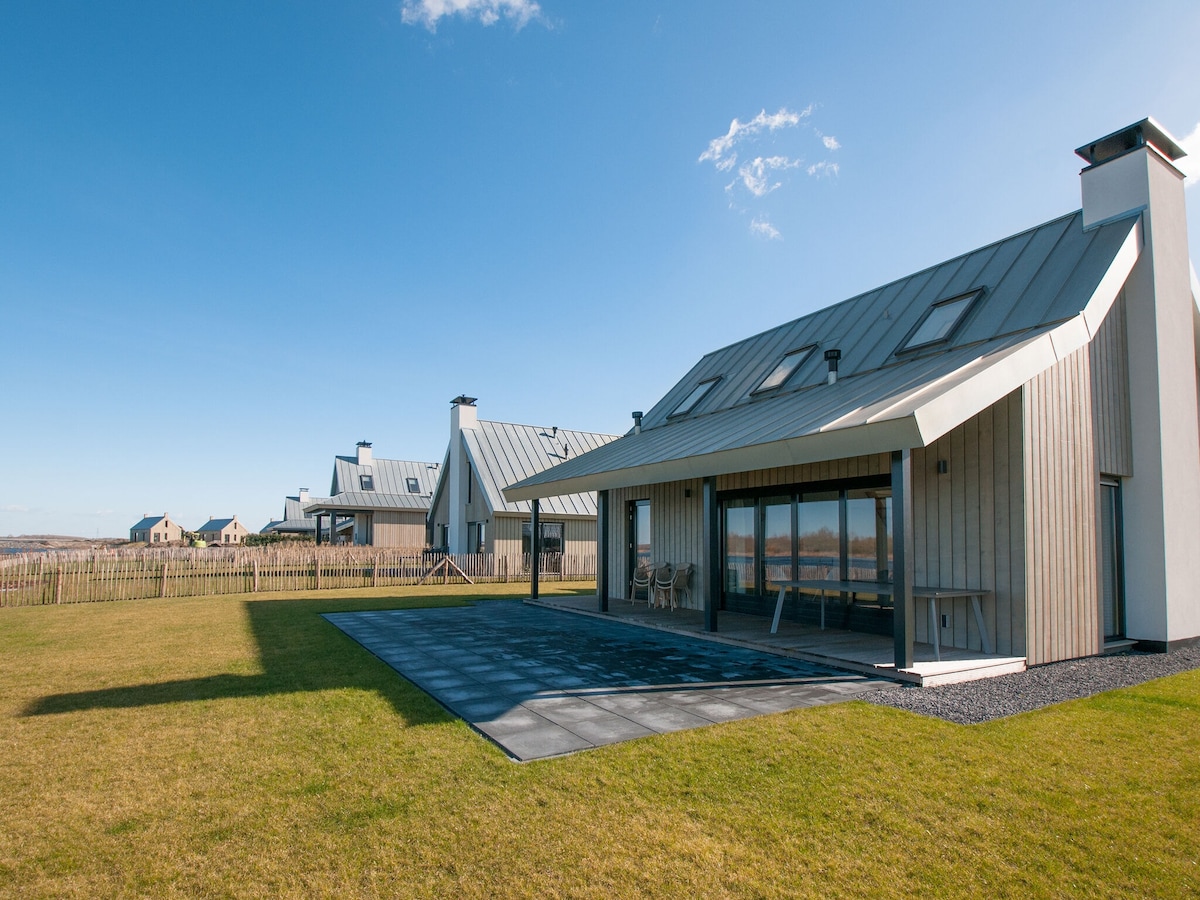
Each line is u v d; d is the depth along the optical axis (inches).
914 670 272.2
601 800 152.4
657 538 568.7
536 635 402.6
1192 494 381.1
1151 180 365.7
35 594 595.8
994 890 115.8
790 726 209.6
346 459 1598.2
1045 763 176.9
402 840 133.3
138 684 269.7
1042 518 309.9
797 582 369.4
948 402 256.1
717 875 119.7
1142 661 319.6
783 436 307.6
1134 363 371.2
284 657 329.4
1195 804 151.8
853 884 117.0
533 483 555.8
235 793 157.4
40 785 162.9
